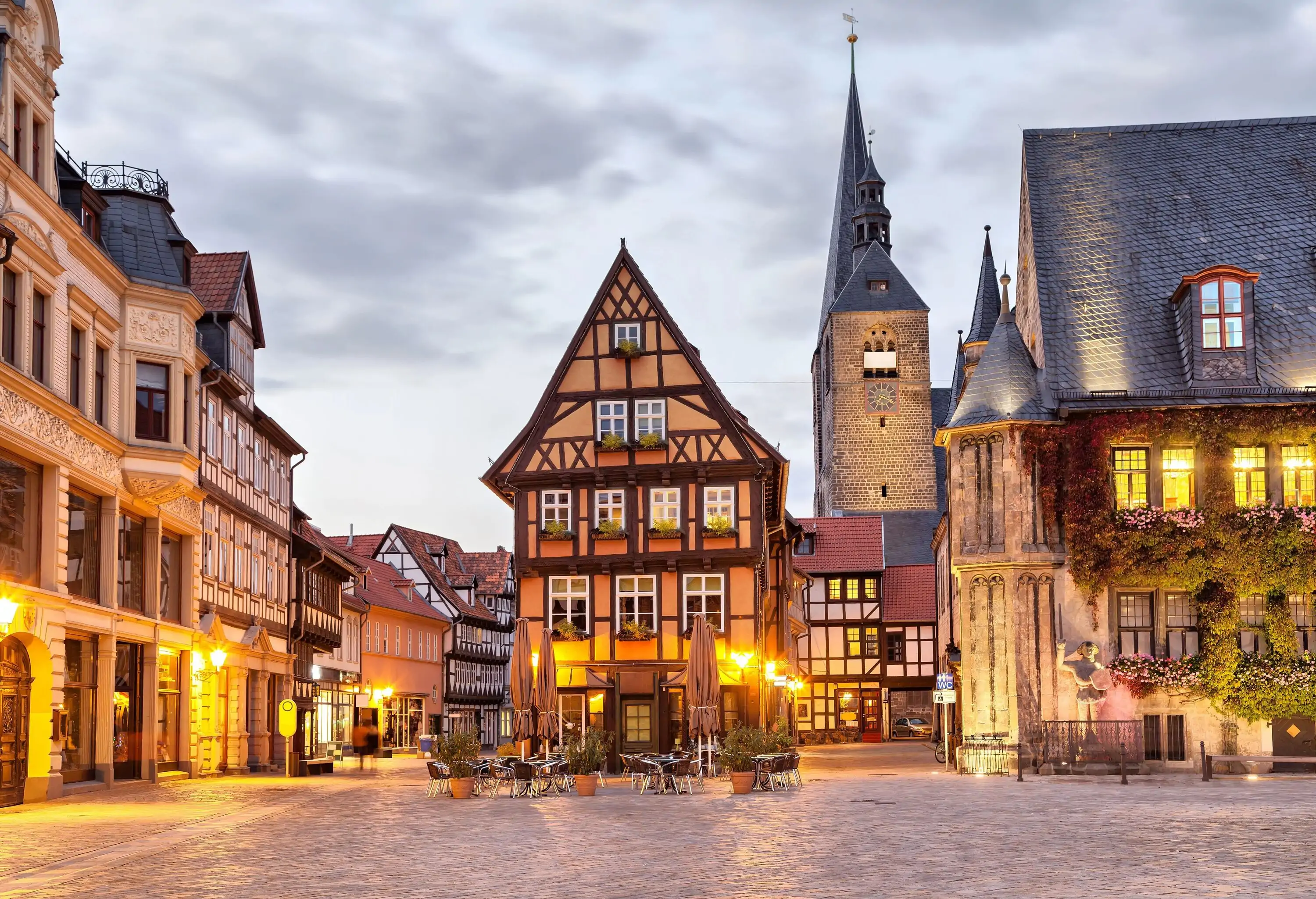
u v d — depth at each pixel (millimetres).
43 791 26797
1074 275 38469
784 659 52875
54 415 27719
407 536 83750
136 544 32969
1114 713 34812
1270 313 37344
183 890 13695
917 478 99875
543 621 41344
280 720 40531
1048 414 36125
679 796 27562
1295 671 34750
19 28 27359
